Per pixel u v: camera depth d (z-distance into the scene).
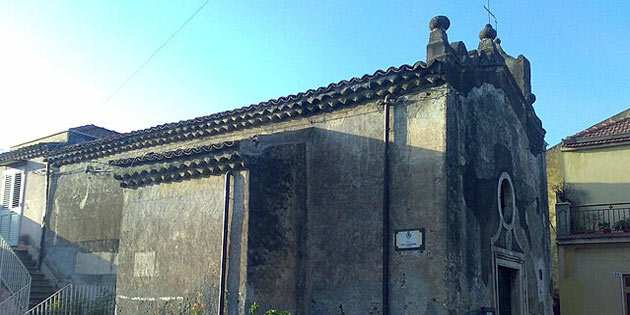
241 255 11.20
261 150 11.91
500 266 12.66
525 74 15.81
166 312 11.97
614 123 21.94
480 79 12.90
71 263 17.36
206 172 12.04
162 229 12.57
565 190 21.59
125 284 12.86
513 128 14.41
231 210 11.53
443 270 10.63
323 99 12.75
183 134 15.37
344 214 12.05
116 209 16.61
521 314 13.18
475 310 11.18
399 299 11.02
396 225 11.38
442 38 11.69
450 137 11.27
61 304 14.69
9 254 16.23
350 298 11.57
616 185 20.80
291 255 11.91
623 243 19.17
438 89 11.50
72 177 18.30
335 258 11.94
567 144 21.78
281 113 13.43
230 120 14.32
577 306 19.61
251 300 11.00
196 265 11.80
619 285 19.06
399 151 11.70
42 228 18.55
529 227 14.50
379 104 12.15
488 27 14.07
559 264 20.20
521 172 14.53
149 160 12.93
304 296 11.90
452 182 11.12
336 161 12.44
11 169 20.66
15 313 14.84
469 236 11.45
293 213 12.19
